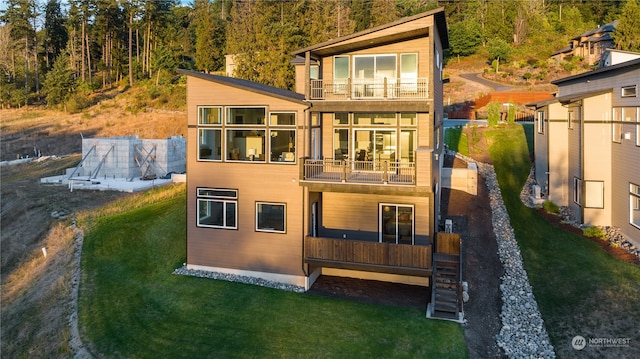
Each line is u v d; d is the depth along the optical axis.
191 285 16.83
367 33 16.56
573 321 13.62
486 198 23.19
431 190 15.51
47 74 69.56
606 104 20.17
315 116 18.08
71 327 14.70
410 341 12.77
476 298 15.22
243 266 17.66
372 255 15.80
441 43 21.11
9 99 69.50
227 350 12.55
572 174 22.14
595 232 18.97
